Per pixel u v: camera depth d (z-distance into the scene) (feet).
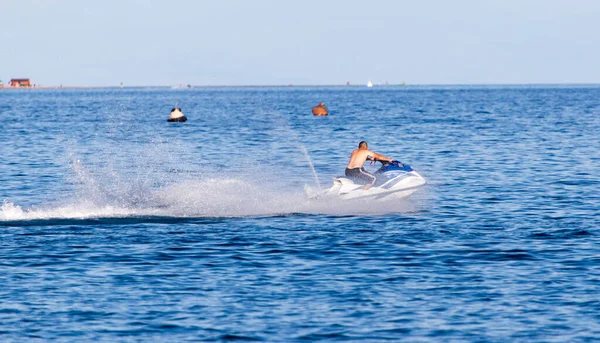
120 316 149.18
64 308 153.58
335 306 155.02
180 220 245.65
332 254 197.98
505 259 191.72
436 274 177.88
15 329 142.41
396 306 154.81
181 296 161.17
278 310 152.56
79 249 202.69
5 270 181.06
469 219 249.14
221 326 143.95
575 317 148.15
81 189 329.52
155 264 187.32
